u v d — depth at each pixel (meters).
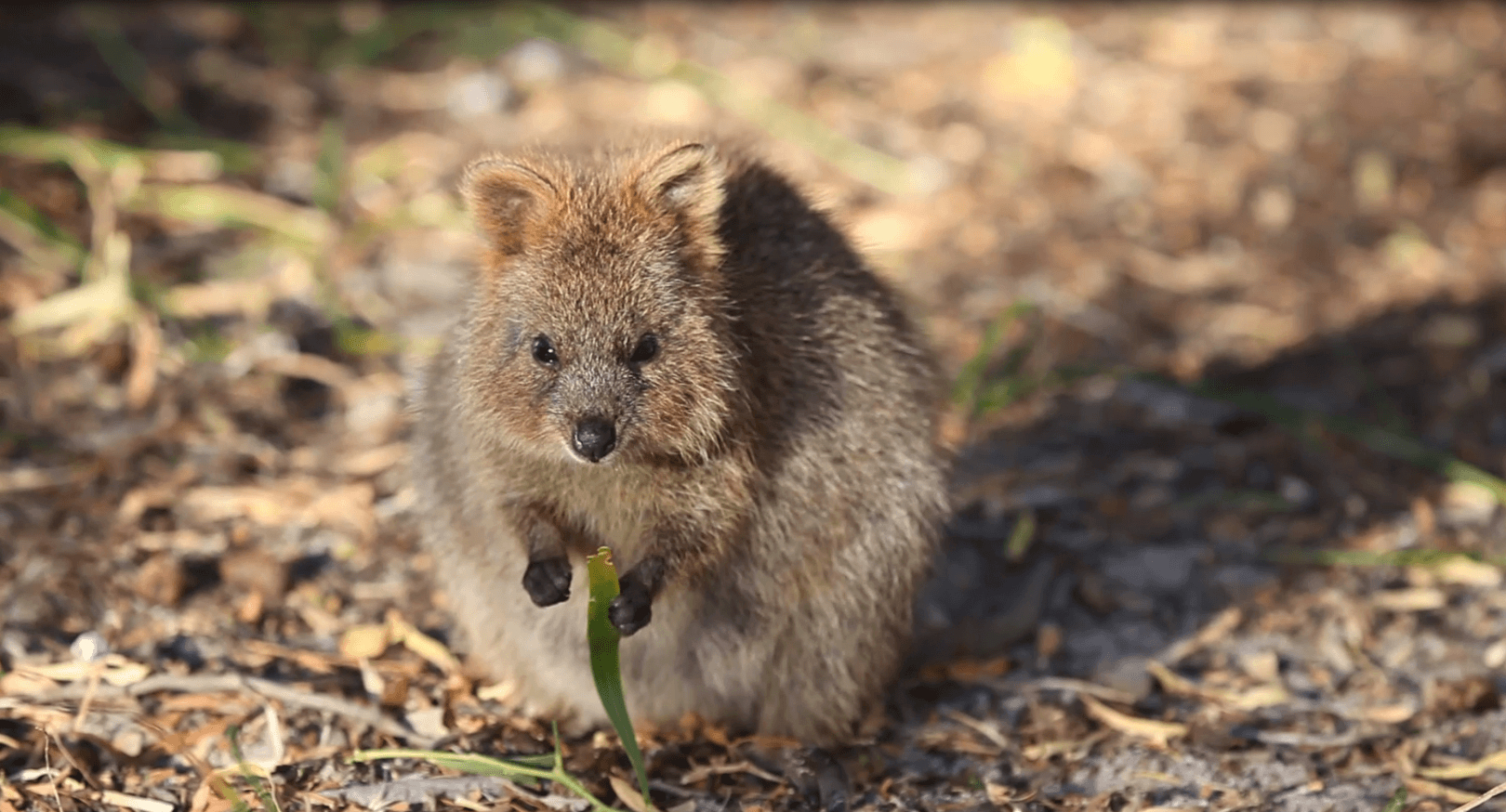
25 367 11.85
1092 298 14.40
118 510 10.47
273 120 16.03
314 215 14.29
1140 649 9.93
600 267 7.72
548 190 7.82
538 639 8.66
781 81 17.84
